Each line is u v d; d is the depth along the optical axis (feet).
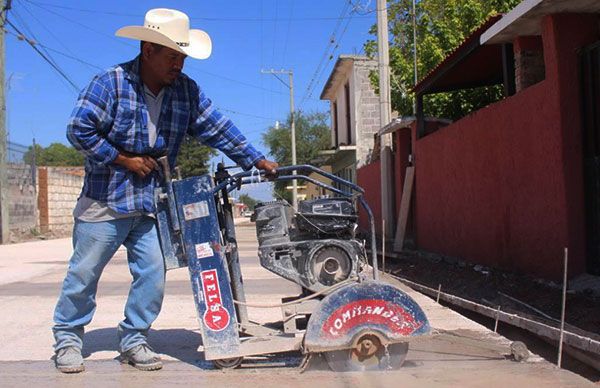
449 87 42.80
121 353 14.05
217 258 13.20
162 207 13.46
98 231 13.10
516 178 28.09
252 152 14.10
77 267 13.28
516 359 14.23
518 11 24.70
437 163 40.96
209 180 13.30
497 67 37.73
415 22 57.82
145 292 13.55
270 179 14.12
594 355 15.46
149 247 13.47
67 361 13.43
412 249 46.98
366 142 85.25
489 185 31.58
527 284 25.39
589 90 23.24
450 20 52.65
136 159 12.90
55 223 90.94
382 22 47.29
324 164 113.70
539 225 25.85
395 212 55.47
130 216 13.20
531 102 26.27
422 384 12.36
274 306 13.82
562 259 23.89
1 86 66.80
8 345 16.43
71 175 97.91
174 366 13.93
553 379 12.78
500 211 30.14
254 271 35.14
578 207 23.59
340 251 13.91
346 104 94.38
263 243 14.10
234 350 13.14
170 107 13.42
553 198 24.49
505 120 29.27
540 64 28.37
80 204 13.24
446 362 14.03
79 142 12.37
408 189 47.62
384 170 53.36
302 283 13.89
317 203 14.10
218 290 13.21
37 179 87.56
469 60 35.37
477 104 49.08
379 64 47.88
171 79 13.14
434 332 13.37
